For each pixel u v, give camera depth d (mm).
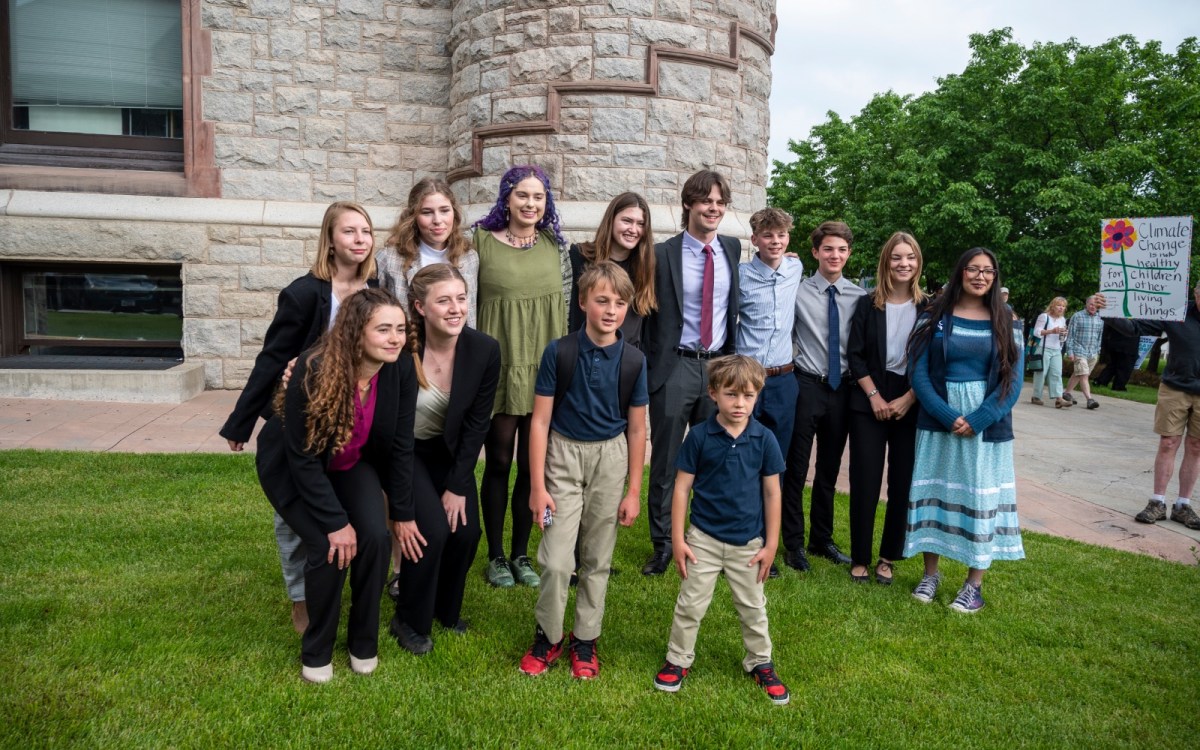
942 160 20312
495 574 3838
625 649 3234
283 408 2744
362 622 2861
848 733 2688
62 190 8344
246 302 8703
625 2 7297
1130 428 10016
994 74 20578
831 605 3779
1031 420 10547
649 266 3932
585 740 2535
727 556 2912
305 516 2777
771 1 8516
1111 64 20281
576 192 7414
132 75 8953
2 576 3490
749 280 4191
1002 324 3723
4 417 6602
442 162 9086
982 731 2748
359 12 8797
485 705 2715
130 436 6191
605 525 3016
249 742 2412
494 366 3168
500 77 7625
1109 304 5578
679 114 7500
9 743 2311
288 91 8711
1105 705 2957
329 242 3135
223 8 8508
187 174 8586
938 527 3895
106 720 2473
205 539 4090
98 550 3854
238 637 3078
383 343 2684
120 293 8805
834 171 29172
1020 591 4062
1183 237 5203
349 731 2510
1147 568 4480
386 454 2906
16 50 8797
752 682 3002
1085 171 19188
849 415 4258
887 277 4086
